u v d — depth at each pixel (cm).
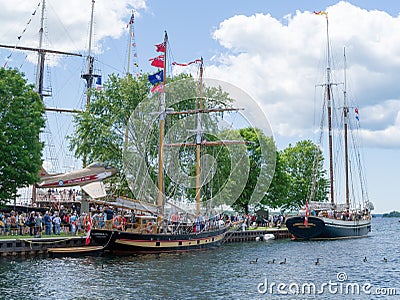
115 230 4591
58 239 4609
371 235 9600
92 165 5859
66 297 2859
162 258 4531
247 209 8519
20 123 5428
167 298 2895
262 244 6600
